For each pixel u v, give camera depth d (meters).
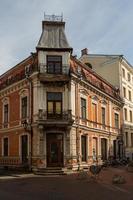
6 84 37.69
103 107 40.56
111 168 32.59
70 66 32.31
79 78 33.34
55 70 31.89
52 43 32.72
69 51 32.34
